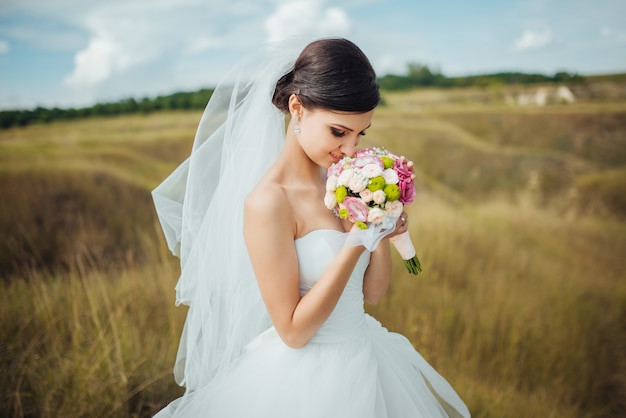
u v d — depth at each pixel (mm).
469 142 12719
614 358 4418
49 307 3299
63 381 2709
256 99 1614
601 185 10180
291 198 1417
